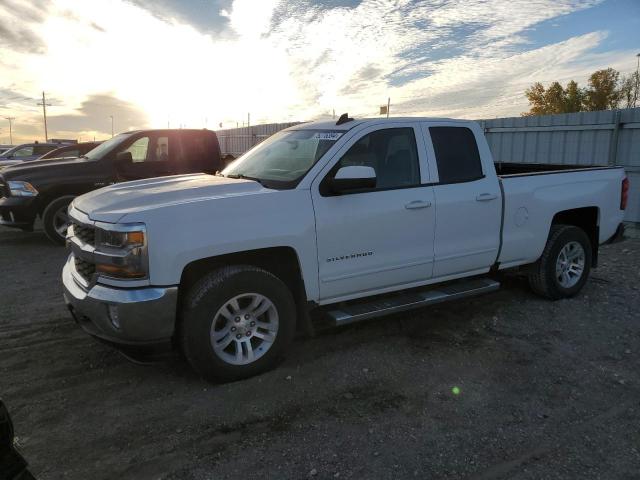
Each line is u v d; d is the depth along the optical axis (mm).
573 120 10883
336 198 3980
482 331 4723
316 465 2824
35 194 8312
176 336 3641
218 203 3555
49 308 5336
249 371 3746
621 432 3143
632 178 9828
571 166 6305
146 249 3314
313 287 3934
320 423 3229
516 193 4961
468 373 3904
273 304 3768
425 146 4504
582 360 4137
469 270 4848
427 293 4613
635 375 3885
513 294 5770
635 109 9672
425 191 4418
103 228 3410
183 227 3400
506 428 3182
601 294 5777
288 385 3701
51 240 8562
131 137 8930
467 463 2844
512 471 2777
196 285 3533
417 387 3688
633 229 9766
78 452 2932
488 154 4918
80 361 4094
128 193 3850
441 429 3168
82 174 8508
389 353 4242
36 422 3229
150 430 3148
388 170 4316
